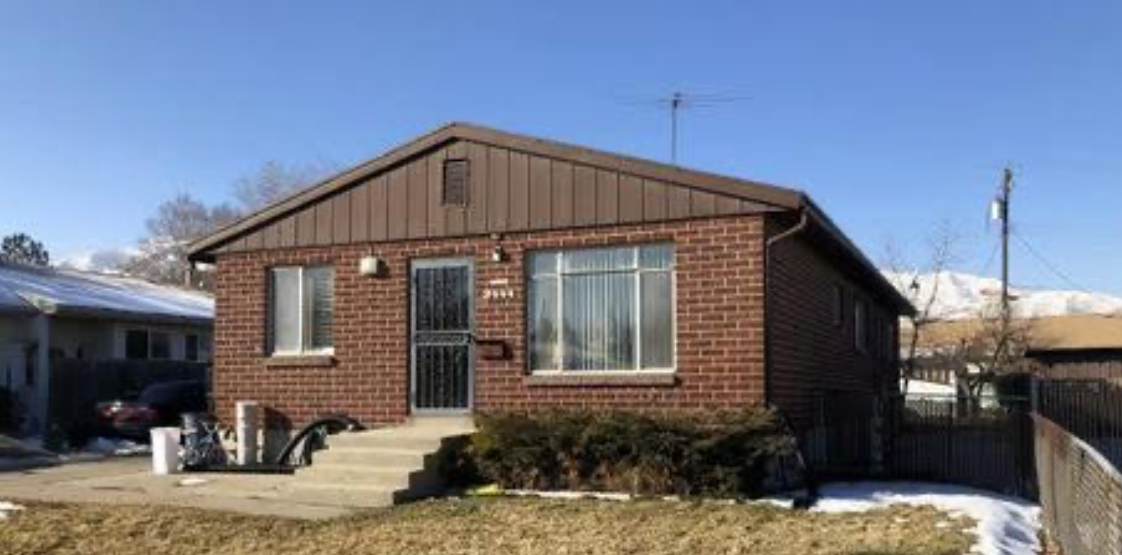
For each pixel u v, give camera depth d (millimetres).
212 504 14391
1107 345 49469
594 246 16156
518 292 16609
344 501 14445
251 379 18500
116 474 17859
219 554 11664
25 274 31594
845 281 22078
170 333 32469
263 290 18531
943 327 54250
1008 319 44875
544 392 16344
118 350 30281
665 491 14375
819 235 17203
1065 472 11109
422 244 17312
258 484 16047
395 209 17562
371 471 14984
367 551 11625
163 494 15281
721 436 14102
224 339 18766
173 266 66125
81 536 12523
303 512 13742
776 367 15586
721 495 14141
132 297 32594
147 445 24828
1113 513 8312
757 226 15203
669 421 14461
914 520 12844
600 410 15578
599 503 13891
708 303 15406
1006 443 17359
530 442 15023
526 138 16594
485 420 15547
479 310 16859
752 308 15156
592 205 16188
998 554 11000
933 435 18031
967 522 12711
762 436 14258
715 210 15438
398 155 17484
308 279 18344
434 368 17188
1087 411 27516
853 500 14375
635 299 15953
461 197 17078
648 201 15836
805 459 17156
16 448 21812
